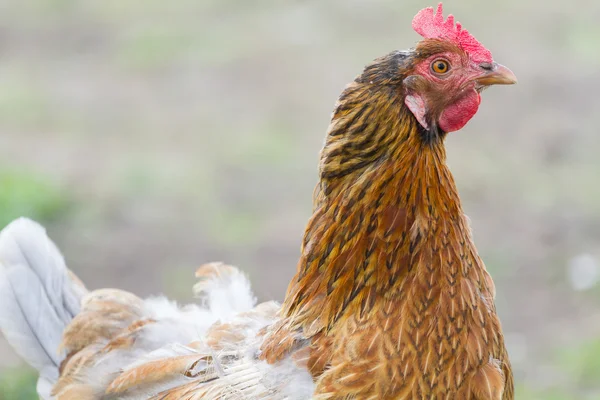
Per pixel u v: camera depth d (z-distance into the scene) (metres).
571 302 12.62
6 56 23.80
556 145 17.78
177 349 6.56
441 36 5.62
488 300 5.74
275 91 20.80
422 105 5.46
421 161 5.43
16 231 7.57
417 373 5.40
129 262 13.95
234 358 6.13
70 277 7.71
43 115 20.03
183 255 14.19
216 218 15.48
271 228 15.09
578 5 25.08
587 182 16.36
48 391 7.04
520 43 22.61
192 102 20.53
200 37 24.27
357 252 5.49
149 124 19.53
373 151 5.39
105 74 22.45
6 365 10.82
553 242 14.34
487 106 19.47
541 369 10.99
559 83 20.34
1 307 7.27
